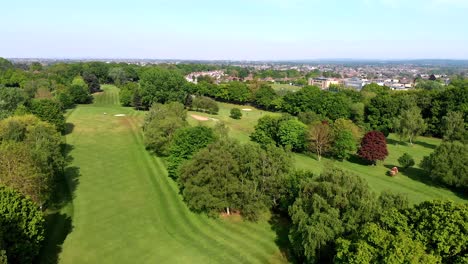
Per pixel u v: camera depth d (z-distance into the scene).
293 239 38.34
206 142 61.91
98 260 38.16
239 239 43.75
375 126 113.25
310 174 49.19
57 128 88.56
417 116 97.62
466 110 102.50
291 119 92.00
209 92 177.25
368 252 28.45
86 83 182.75
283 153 50.91
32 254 34.75
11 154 43.34
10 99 95.62
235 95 168.38
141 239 43.00
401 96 119.75
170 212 50.62
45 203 50.28
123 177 64.31
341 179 39.22
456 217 30.14
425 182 68.38
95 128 102.25
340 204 36.84
